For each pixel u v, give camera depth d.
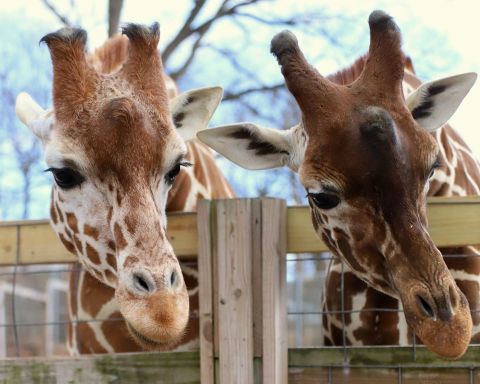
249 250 4.78
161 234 4.41
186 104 5.51
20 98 5.46
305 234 4.99
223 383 4.72
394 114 4.73
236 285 4.77
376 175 4.56
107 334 5.96
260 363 4.73
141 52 4.81
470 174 6.30
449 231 4.82
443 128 5.99
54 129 4.64
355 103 4.80
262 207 4.80
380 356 4.64
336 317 6.07
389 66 4.85
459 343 4.20
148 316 4.19
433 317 4.27
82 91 4.65
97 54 5.45
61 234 5.01
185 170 6.11
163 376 4.80
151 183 4.52
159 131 4.59
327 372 4.71
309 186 4.76
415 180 4.56
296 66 4.93
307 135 4.87
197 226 4.92
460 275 5.64
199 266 4.85
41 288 17.06
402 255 4.44
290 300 16.53
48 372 4.87
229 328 4.74
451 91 5.26
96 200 4.56
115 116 4.48
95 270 4.71
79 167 4.53
